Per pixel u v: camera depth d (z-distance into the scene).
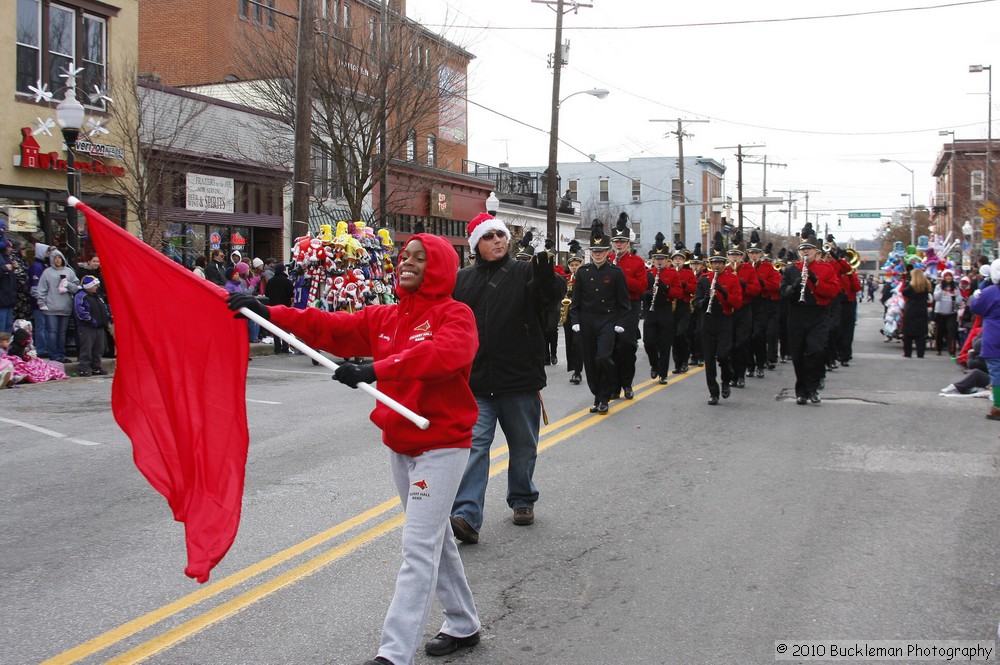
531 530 6.18
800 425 10.33
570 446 9.04
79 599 4.86
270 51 23.45
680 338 15.57
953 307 19.62
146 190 18.84
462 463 3.99
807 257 11.73
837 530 6.15
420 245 3.93
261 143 24.11
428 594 3.78
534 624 4.57
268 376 14.68
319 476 7.64
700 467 8.09
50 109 18.38
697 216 73.69
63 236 18.70
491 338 5.92
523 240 14.73
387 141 23.97
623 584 5.13
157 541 5.91
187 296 4.10
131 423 4.04
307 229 18.28
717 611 4.72
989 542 5.88
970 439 9.48
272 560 5.48
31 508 6.71
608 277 10.94
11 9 17.70
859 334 28.67
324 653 4.19
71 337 15.46
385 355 4.03
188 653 4.18
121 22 20.12
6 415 10.55
